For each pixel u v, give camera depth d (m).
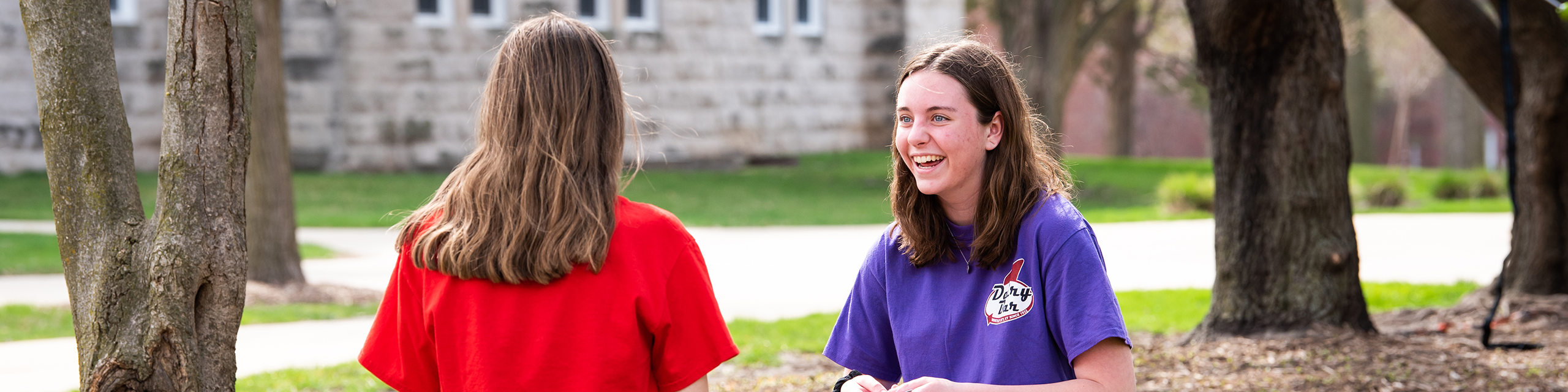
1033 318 2.04
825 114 26.92
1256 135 5.56
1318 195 5.51
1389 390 4.60
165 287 2.25
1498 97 6.98
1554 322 6.21
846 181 21.83
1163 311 8.07
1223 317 5.77
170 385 2.27
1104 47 35.22
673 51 23.80
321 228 14.88
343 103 20.86
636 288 1.93
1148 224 15.66
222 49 2.29
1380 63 35.31
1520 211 7.00
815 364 6.05
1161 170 25.36
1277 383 4.72
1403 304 8.20
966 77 2.06
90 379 2.25
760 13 25.89
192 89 2.27
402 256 2.07
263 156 9.45
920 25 27.80
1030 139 2.12
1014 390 1.97
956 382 2.02
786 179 21.92
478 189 1.94
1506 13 5.75
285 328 7.64
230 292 2.33
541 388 1.91
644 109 23.31
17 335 7.15
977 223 2.09
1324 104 5.47
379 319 2.13
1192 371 5.07
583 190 1.92
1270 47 5.41
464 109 21.80
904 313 2.25
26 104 20.14
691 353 2.01
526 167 1.91
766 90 25.61
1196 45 5.66
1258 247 5.64
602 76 2.00
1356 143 35.44
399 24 21.09
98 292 2.27
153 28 20.30
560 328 1.91
